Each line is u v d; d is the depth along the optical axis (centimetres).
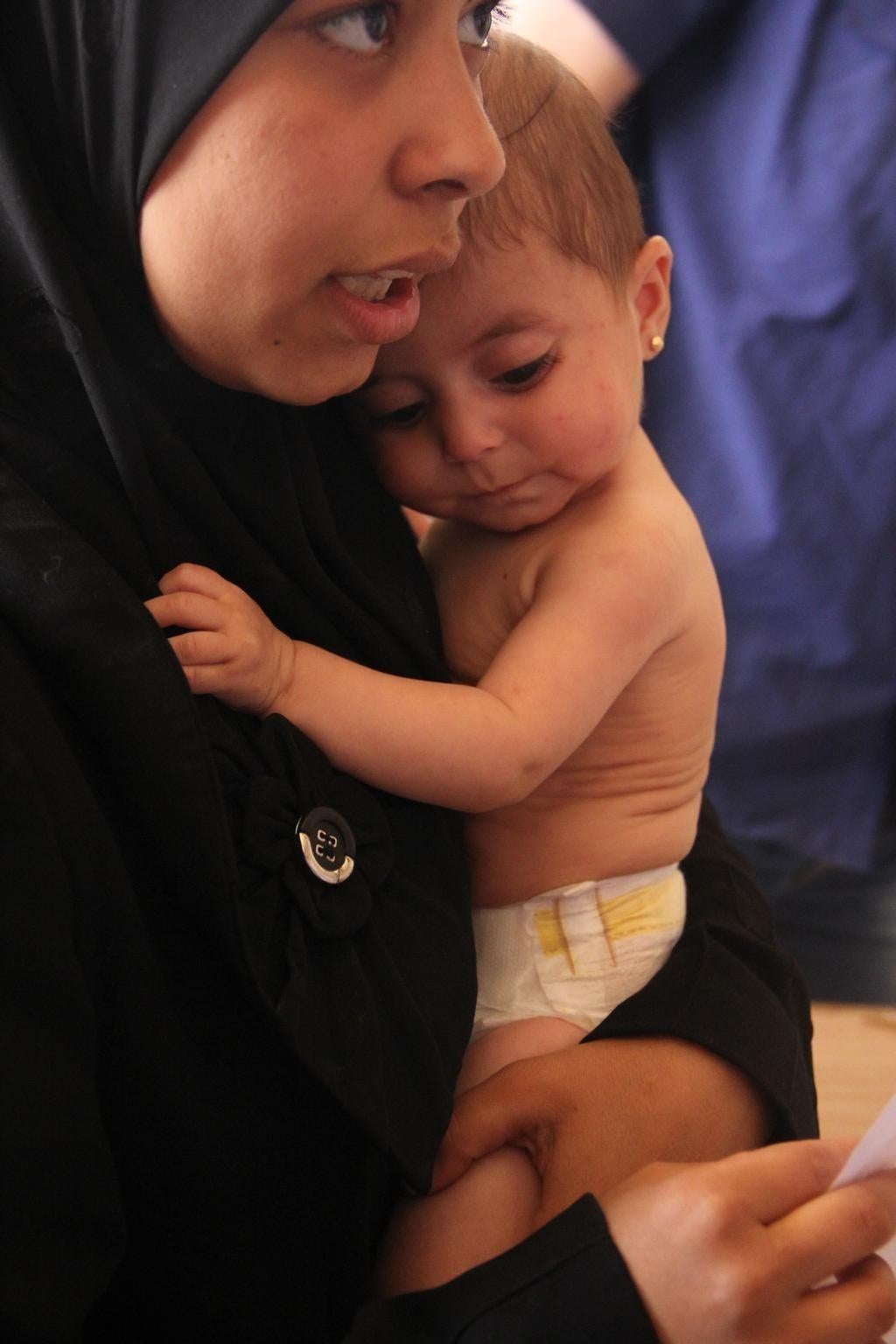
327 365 81
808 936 207
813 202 178
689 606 109
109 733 73
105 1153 69
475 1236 91
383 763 89
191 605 81
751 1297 73
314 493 91
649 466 114
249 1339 82
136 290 81
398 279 83
